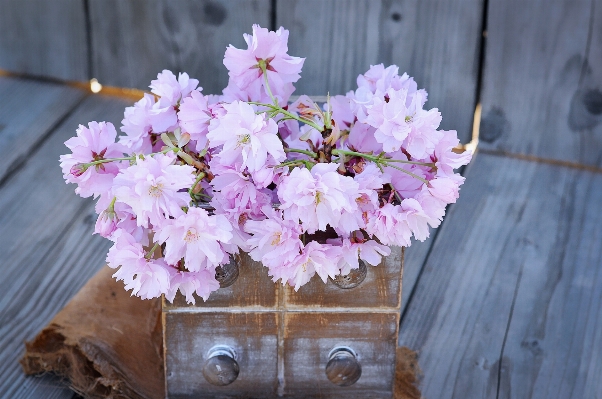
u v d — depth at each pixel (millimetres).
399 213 798
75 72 1414
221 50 1345
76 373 964
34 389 972
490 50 1274
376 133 811
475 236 1176
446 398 984
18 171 1263
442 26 1272
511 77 1282
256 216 825
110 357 956
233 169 812
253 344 895
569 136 1293
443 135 818
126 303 1010
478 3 1253
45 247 1150
